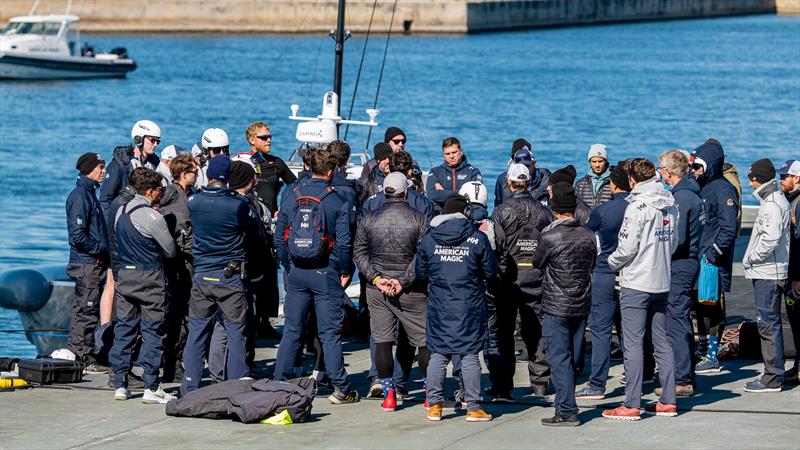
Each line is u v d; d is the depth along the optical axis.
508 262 21.94
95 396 23.36
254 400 20.91
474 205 22.16
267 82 158.62
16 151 100.94
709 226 23.39
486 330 20.72
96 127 117.88
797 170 22.11
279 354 22.28
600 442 18.86
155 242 22.61
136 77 162.50
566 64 190.25
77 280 25.81
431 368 20.67
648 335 22.78
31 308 32.72
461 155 25.89
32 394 23.52
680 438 18.95
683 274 21.44
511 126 119.06
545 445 18.77
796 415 20.39
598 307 21.84
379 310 21.83
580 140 110.75
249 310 23.50
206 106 134.38
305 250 21.52
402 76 165.75
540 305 22.11
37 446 19.67
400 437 19.62
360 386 23.95
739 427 19.55
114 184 25.77
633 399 20.30
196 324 22.33
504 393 22.27
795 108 137.25
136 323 23.12
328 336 22.17
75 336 25.92
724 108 136.88
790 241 22.06
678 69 185.50
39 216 71.88
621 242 19.89
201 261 22.17
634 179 20.16
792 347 24.66
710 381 23.31
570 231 19.88
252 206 22.95
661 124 122.81
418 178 24.00
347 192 23.98
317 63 182.75
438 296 20.42
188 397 21.62
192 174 23.95
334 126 37.22
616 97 147.50
